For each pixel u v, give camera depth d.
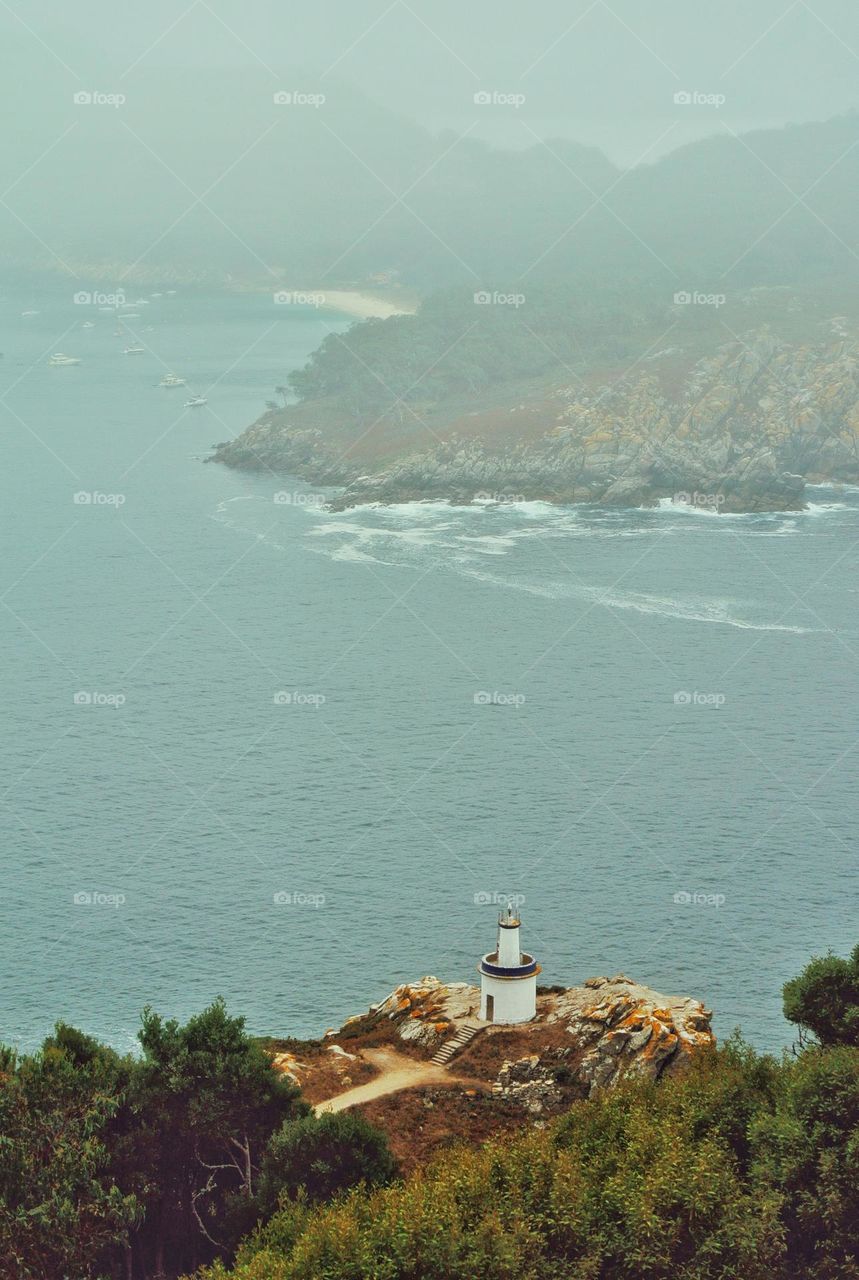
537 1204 87.75
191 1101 97.44
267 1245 86.88
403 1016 133.62
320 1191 93.31
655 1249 84.62
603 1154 93.31
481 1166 91.06
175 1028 104.19
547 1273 83.75
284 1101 102.50
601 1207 87.56
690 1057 116.69
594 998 130.00
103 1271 91.75
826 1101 92.25
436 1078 118.94
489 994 128.38
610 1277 85.38
